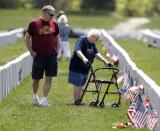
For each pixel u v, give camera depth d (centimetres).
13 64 3139
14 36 7044
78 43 2772
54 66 2723
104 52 5456
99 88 3058
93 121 2367
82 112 2550
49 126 2262
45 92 2716
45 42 2703
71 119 2398
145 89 2470
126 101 2783
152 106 2277
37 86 2738
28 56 3753
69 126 2269
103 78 3653
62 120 2377
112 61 4300
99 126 2277
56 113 2512
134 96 2562
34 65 2720
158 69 4238
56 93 3066
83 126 2272
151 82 2395
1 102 2738
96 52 2797
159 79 3716
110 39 5297
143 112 2353
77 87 2788
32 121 2348
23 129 2200
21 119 2381
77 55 2759
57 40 2747
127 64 3375
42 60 2708
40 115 2466
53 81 3481
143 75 2614
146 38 7025
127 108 2664
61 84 3369
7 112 2514
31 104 2722
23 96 2928
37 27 2698
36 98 2728
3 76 2831
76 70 2780
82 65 2772
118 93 2758
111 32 8600
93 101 2839
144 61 4781
